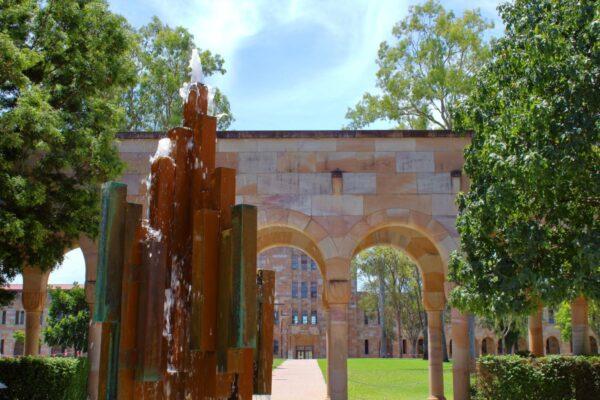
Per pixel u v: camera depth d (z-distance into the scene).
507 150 11.59
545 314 73.88
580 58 10.78
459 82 28.91
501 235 12.39
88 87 13.55
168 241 5.57
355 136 15.82
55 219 12.76
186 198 5.78
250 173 15.66
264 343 6.46
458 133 15.76
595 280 10.84
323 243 15.28
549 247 11.43
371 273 53.81
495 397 14.63
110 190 5.09
